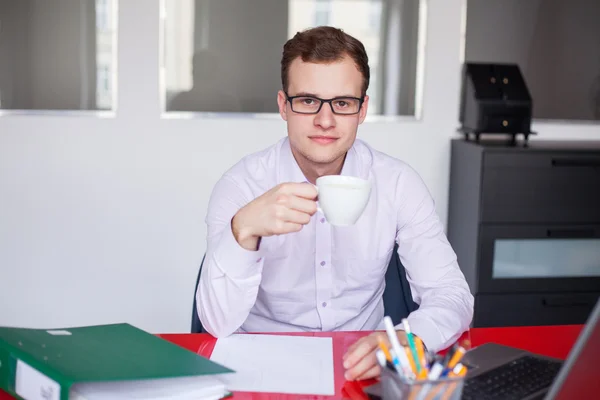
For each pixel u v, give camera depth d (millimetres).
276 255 1864
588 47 3758
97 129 3525
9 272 3576
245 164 1950
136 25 3488
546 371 1339
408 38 3666
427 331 1500
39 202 3547
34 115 3486
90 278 3621
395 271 1953
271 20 3574
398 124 3701
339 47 1644
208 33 3543
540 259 3424
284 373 1367
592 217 3418
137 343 1349
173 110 3572
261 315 1934
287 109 1720
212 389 1230
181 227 3637
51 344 1288
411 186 1935
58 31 3467
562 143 3570
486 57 3717
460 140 3627
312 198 1438
